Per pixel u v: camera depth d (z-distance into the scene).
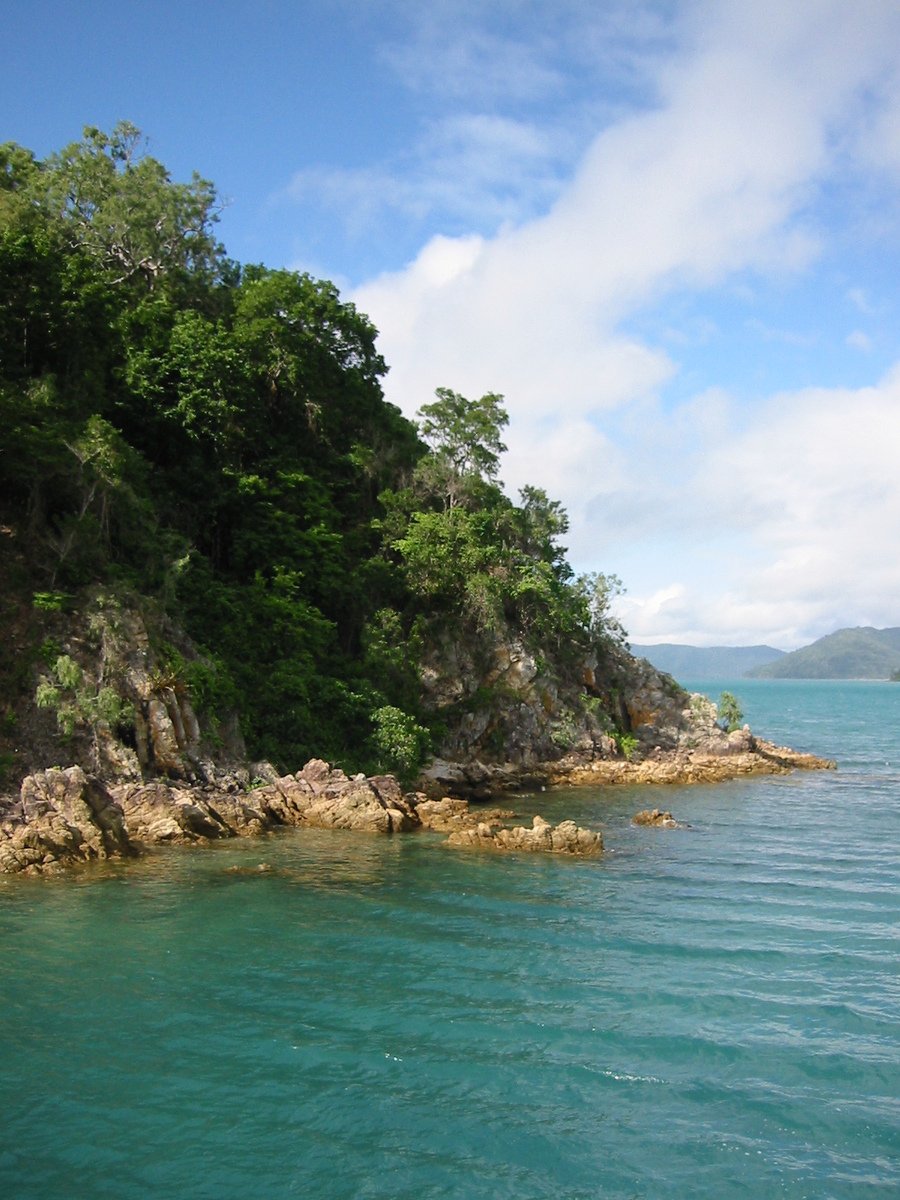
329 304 58.81
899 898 25.81
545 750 54.44
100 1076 14.25
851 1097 14.33
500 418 63.31
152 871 26.44
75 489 37.75
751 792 48.56
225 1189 11.61
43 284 41.12
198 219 62.69
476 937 21.45
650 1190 11.88
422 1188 11.77
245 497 47.66
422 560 53.91
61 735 32.25
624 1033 16.36
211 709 36.19
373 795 35.00
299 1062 14.91
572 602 62.34
